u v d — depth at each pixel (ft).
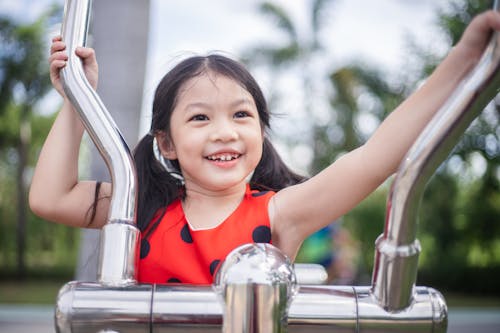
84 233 9.66
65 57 2.40
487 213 39.55
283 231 3.07
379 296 2.00
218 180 2.96
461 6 31.30
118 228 2.12
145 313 1.97
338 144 36.76
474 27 2.07
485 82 1.72
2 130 41.65
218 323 1.96
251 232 3.04
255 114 3.09
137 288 2.01
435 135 1.78
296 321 2.02
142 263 3.08
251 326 1.83
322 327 2.02
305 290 2.06
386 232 1.94
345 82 36.14
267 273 1.84
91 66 2.81
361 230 41.57
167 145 3.33
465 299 38.34
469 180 38.09
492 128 34.14
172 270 3.02
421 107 2.45
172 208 3.24
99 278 2.08
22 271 45.65
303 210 2.97
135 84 10.10
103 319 1.97
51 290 38.93
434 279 42.55
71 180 3.01
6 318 20.18
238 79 3.10
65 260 47.37
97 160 9.46
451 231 40.73
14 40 37.47
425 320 2.00
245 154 3.02
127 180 2.19
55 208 2.99
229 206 3.17
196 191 3.22
